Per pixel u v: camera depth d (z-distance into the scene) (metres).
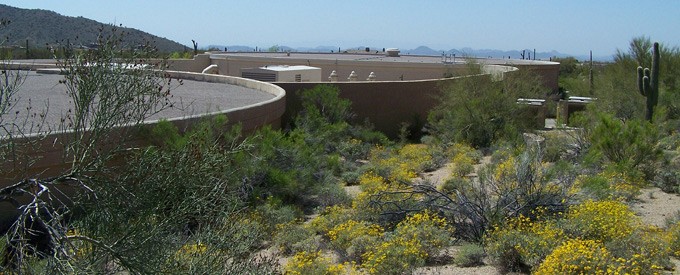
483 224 10.05
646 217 11.01
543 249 8.52
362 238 9.48
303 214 12.66
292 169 14.21
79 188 5.62
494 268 8.59
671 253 8.66
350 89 27.58
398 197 11.57
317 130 21.44
